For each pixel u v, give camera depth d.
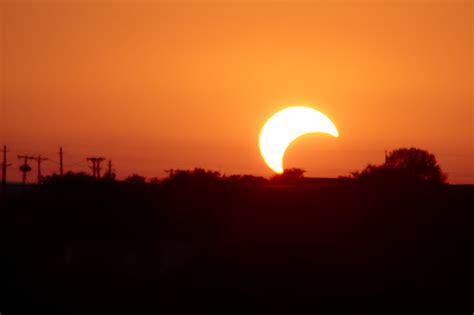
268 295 158.75
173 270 185.38
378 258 180.50
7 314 145.25
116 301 158.75
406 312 142.75
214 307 151.25
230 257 185.62
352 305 148.88
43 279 181.25
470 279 165.38
